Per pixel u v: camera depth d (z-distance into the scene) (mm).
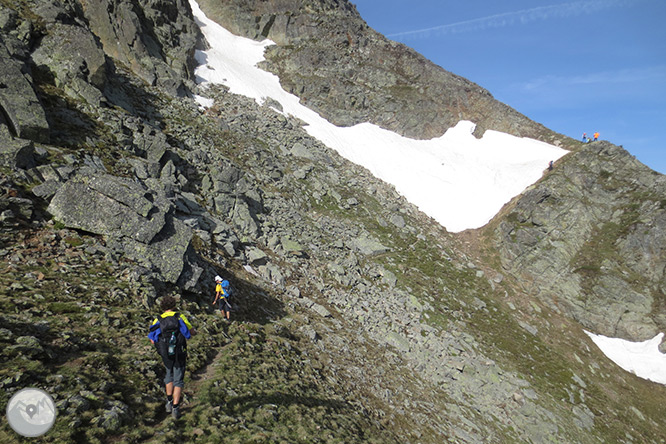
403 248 37281
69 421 5438
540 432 21641
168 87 39844
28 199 11484
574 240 41188
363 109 61531
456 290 33781
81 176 13086
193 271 13844
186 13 56938
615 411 26266
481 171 53781
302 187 39219
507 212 45750
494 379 24297
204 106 43000
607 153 47969
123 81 34031
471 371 24312
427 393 20688
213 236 21828
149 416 6703
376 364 20406
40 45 22953
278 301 20484
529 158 54156
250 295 18547
